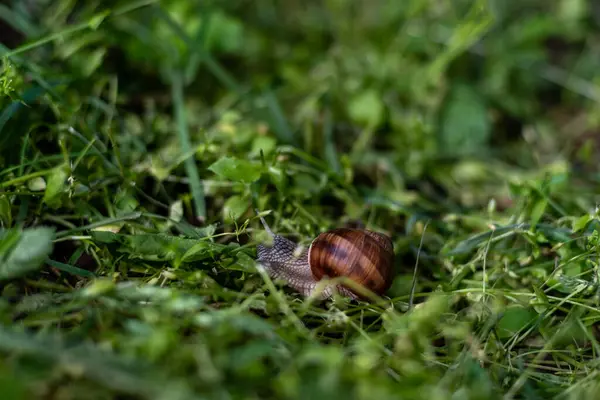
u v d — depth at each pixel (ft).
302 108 2.18
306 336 1.59
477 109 2.29
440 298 1.63
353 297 1.74
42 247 1.59
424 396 1.49
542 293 1.71
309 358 1.48
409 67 2.39
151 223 1.79
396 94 2.33
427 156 2.18
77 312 1.62
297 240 1.85
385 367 1.59
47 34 2.01
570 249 1.77
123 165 1.87
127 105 2.14
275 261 1.77
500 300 1.71
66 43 1.99
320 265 1.75
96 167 1.84
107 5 2.14
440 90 2.31
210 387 1.45
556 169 2.00
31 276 1.68
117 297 1.60
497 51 2.44
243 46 2.42
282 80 2.32
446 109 2.29
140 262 1.72
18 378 1.41
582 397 1.56
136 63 2.21
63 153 1.75
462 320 1.71
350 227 1.91
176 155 1.92
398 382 1.55
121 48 2.20
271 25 2.56
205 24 2.16
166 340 1.49
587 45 2.57
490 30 2.45
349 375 1.47
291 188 1.88
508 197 2.10
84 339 1.53
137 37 2.17
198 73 2.30
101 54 1.95
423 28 2.45
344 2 2.52
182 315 1.60
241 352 1.50
